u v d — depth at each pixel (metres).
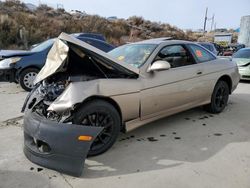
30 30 18.58
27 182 2.76
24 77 6.97
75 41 3.09
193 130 4.20
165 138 3.88
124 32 27.98
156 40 4.46
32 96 3.50
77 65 3.50
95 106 3.13
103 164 3.12
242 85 8.58
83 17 28.39
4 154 3.38
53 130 2.79
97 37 9.86
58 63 3.16
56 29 21.34
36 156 2.94
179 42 4.41
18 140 3.83
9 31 17.31
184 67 4.26
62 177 2.85
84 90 3.03
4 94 6.79
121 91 3.35
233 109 5.45
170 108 4.09
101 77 3.40
